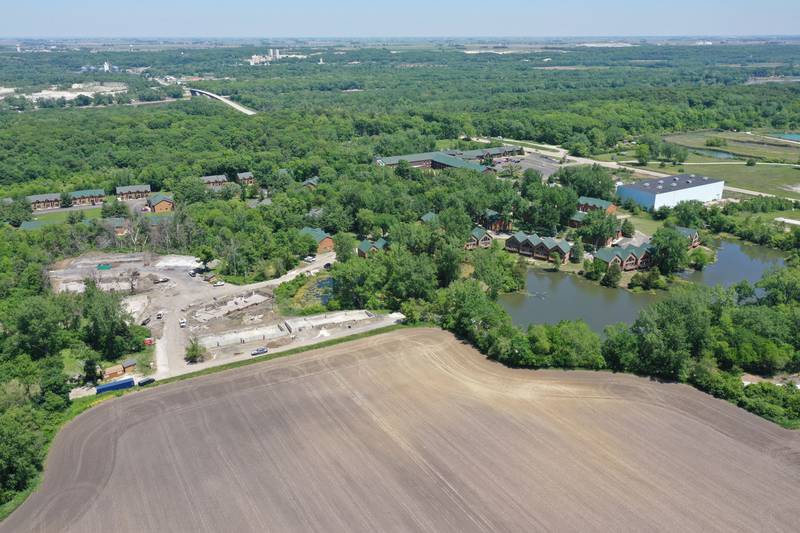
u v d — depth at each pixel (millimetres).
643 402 105875
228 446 95188
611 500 82875
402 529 78375
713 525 78625
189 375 117312
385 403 106375
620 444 94500
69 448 95438
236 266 176625
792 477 87188
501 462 90562
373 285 153250
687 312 120500
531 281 176625
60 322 132500
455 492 84625
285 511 81562
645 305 159125
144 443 96250
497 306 137000
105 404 107562
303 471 89250
